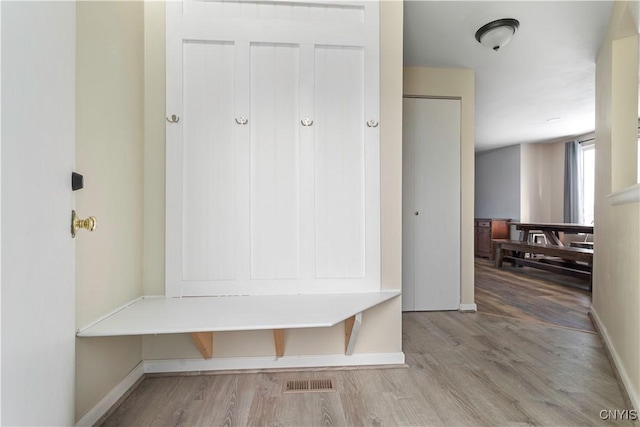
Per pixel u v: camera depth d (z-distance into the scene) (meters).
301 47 1.59
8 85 0.70
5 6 0.69
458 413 1.27
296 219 1.59
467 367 1.67
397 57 1.67
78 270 1.09
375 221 1.63
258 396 1.38
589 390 1.45
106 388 1.26
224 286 1.56
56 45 0.91
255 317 1.24
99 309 1.21
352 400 1.36
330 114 1.61
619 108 1.98
